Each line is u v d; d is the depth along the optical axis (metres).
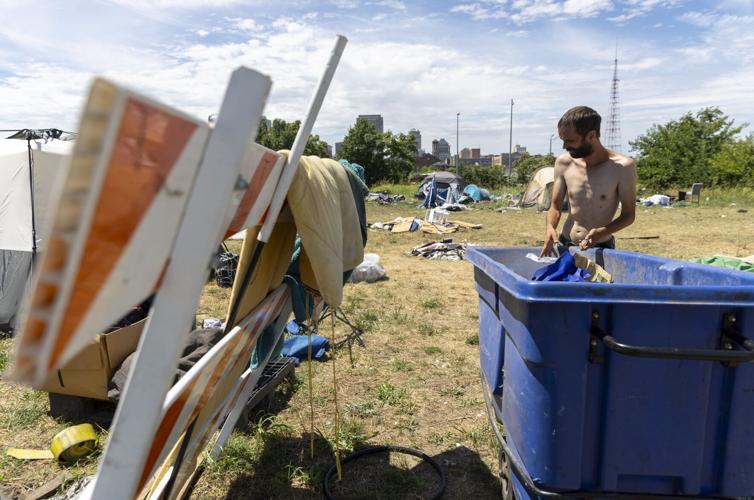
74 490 2.91
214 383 1.81
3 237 5.88
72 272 0.69
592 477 2.01
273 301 2.53
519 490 2.30
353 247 2.76
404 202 28.38
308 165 2.18
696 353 1.77
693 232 15.77
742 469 1.95
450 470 3.23
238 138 0.97
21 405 4.01
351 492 3.00
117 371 3.66
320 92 1.81
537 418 1.98
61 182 0.66
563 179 3.88
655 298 1.84
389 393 4.19
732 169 34.78
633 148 41.34
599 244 3.63
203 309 6.80
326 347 5.21
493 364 2.78
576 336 1.91
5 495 2.92
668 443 1.95
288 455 3.35
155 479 2.11
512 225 17.89
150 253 0.91
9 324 5.86
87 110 0.65
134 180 0.78
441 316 6.66
